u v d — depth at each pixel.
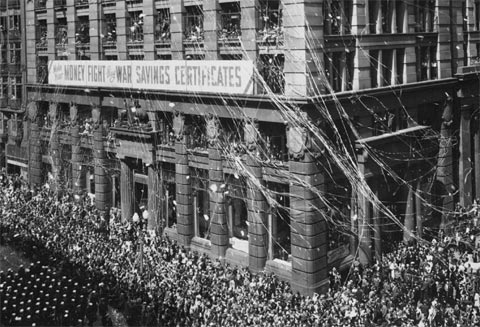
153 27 42.69
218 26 37.31
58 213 46.62
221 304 29.61
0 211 47.41
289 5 32.34
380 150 35.78
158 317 29.27
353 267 34.41
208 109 38.25
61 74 52.59
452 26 43.34
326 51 33.59
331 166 34.25
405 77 39.25
